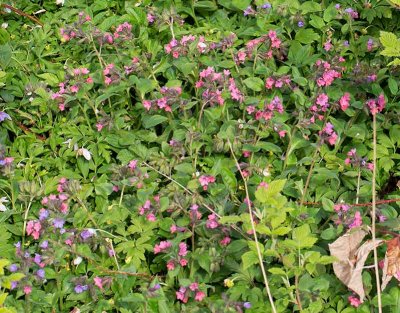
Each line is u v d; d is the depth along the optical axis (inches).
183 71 208.1
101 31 220.2
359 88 208.1
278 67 224.8
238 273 170.1
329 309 165.6
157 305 163.8
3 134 213.5
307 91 211.2
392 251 161.3
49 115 215.3
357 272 161.6
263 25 225.5
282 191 188.4
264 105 196.5
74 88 207.9
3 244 181.0
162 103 199.8
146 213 180.2
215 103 202.8
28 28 247.4
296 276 159.8
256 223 171.2
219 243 173.9
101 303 170.7
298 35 225.1
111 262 179.2
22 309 172.1
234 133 194.7
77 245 178.1
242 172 190.7
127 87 209.2
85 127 208.5
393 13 228.4
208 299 168.1
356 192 190.2
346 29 224.5
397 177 198.4
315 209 181.9
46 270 176.7
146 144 207.2
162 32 229.9
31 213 191.8
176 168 190.9
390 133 200.2
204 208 181.5
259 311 163.3
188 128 199.5
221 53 220.8
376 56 218.2
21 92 221.8
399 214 187.2
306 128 198.8
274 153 200.8
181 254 172.2
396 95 205.9
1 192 197.5
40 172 201.2
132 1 242.4
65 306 176.1
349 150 200.5
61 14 246.5
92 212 189.6
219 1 236.8
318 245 178.1
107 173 201.0
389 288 167.8
